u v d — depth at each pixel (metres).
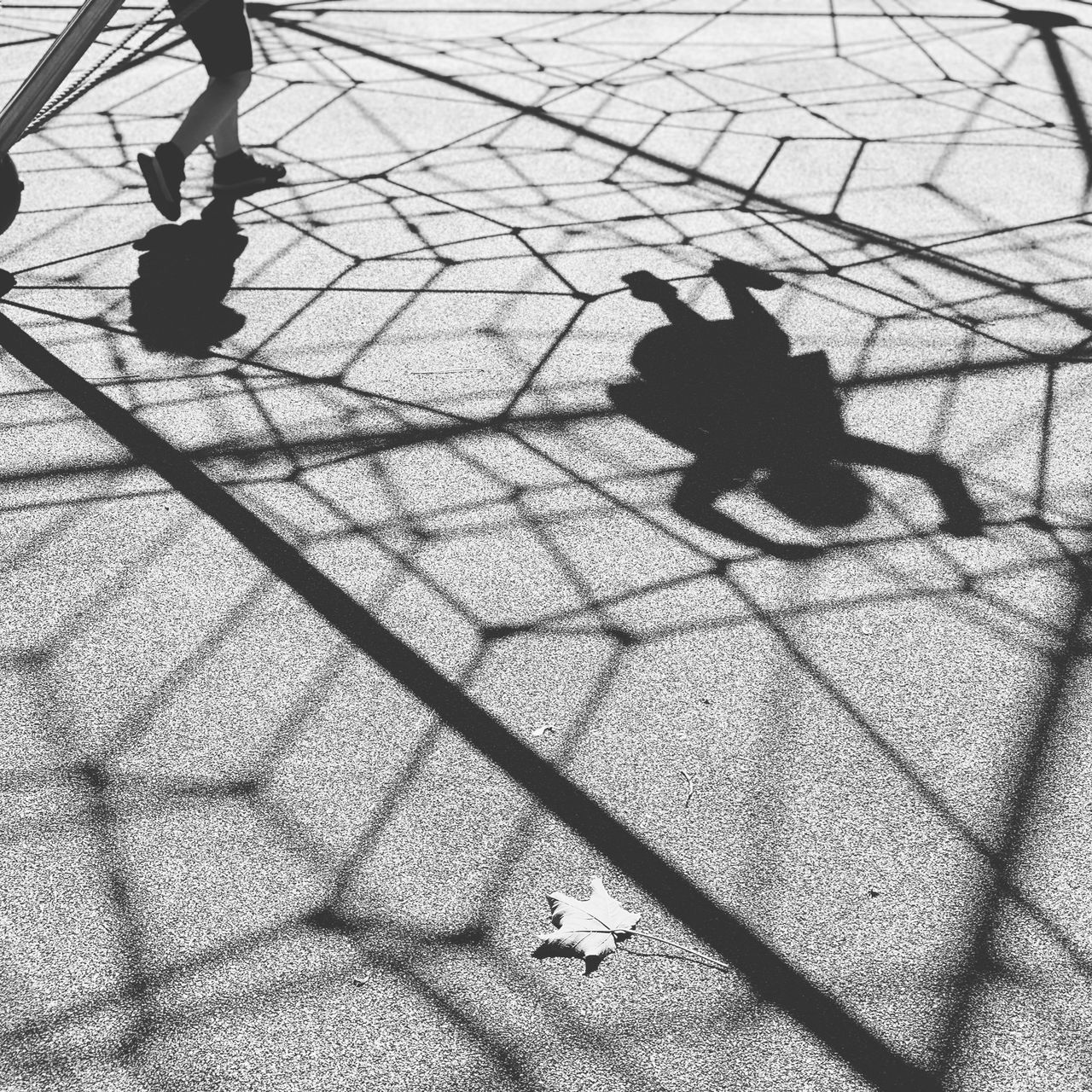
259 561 2.56
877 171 4.66
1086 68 5.90
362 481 2.83
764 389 3.22
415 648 2.34
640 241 4.08
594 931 1.78
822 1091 1.60
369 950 1.78
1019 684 2.28
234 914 1.83
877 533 2.68
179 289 3.71
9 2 6.73
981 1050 1.65
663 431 3.04
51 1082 1.59
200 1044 1.64
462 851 1.93
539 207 4.34
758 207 4.34
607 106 5.36
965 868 1.92
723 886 1.89
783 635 2.39
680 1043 1.66
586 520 2.71
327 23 6.60
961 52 6.16
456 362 3.34
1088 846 1.96
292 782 2.05
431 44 6.26
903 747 2.14
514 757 2.11
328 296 3.69
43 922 1.80
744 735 2.16
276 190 4.45
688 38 6.39
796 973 1.76
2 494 2.75
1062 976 1.76
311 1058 1.63
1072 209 4.33
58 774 2.05
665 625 2.41
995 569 2.57
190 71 5.71
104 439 2.96
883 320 3.58
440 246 4.03
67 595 2.46
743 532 2.68
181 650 2.33
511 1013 1.69
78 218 4.17
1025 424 3.08
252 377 3.25
